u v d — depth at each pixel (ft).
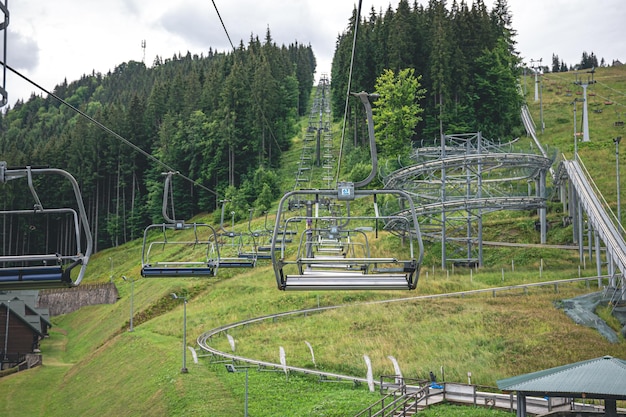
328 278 50.14
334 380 138.72
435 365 139.54
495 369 135.74
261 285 240.53
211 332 194.08
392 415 105.09
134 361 186.50
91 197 472.85
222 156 455.63
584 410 100.12
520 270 209.97
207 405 128.67
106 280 357.41
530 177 224.33
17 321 250.16
